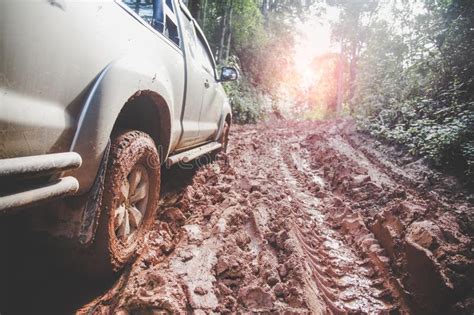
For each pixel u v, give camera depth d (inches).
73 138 49.8
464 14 233.0
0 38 37.0
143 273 69.8
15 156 40.0
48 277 65.4
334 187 175.9
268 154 262.4
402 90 302.8
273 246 91.8
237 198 120.2
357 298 78.4
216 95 153.9
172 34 100.3
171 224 95.5
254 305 65.7
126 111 78.9
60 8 45.7
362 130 340.8
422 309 74.5
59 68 45.8
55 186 45.2
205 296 64.9
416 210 107.7
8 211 38.6
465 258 81.0
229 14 575.5
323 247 101.5
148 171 77.7
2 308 55.1
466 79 223.1
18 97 39.9
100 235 60.5
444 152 168.9
